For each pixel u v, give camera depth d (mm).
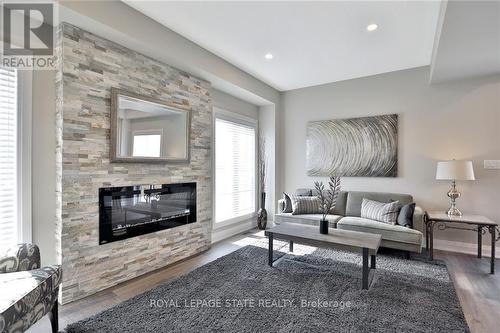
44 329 1925
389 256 3416
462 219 3139
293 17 2676
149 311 2123
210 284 2604
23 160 2234
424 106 3951
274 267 3039
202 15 2660
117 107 2635
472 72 3436
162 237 3145
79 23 2297
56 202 2363
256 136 5309
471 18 2229
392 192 4168
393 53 3508
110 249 2615
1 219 2150
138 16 2598
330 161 4695
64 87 2273
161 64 3105
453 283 2654
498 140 3486
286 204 4375
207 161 3832
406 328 1901
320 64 3910
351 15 2629
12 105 2195
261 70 4168
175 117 3291
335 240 2684
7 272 1793
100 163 2531
